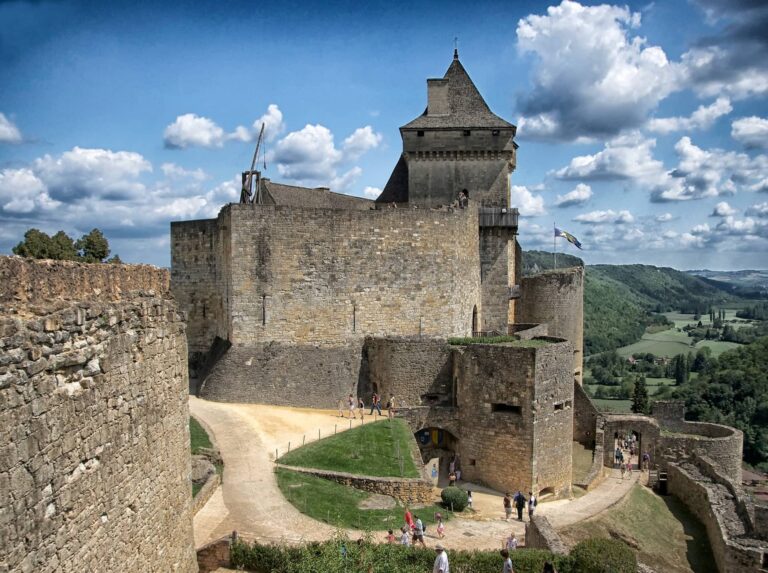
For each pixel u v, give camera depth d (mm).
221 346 46062
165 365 15258
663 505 41312
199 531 23094
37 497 9422
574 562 21578
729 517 35406
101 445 11648
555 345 38000
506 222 56281
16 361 8984
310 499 26922
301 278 44375
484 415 38188
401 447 34844
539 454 36938
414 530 25312
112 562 12016
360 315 45781
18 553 8898
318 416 40469
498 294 56938
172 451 15672
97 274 12750
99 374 11625
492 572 21625
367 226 45875
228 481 28438
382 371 44375
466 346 39469
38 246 46375
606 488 40969
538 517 27797
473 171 58469
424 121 59312
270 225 43656
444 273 48125
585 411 50281
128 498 12867
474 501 35000
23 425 9102
